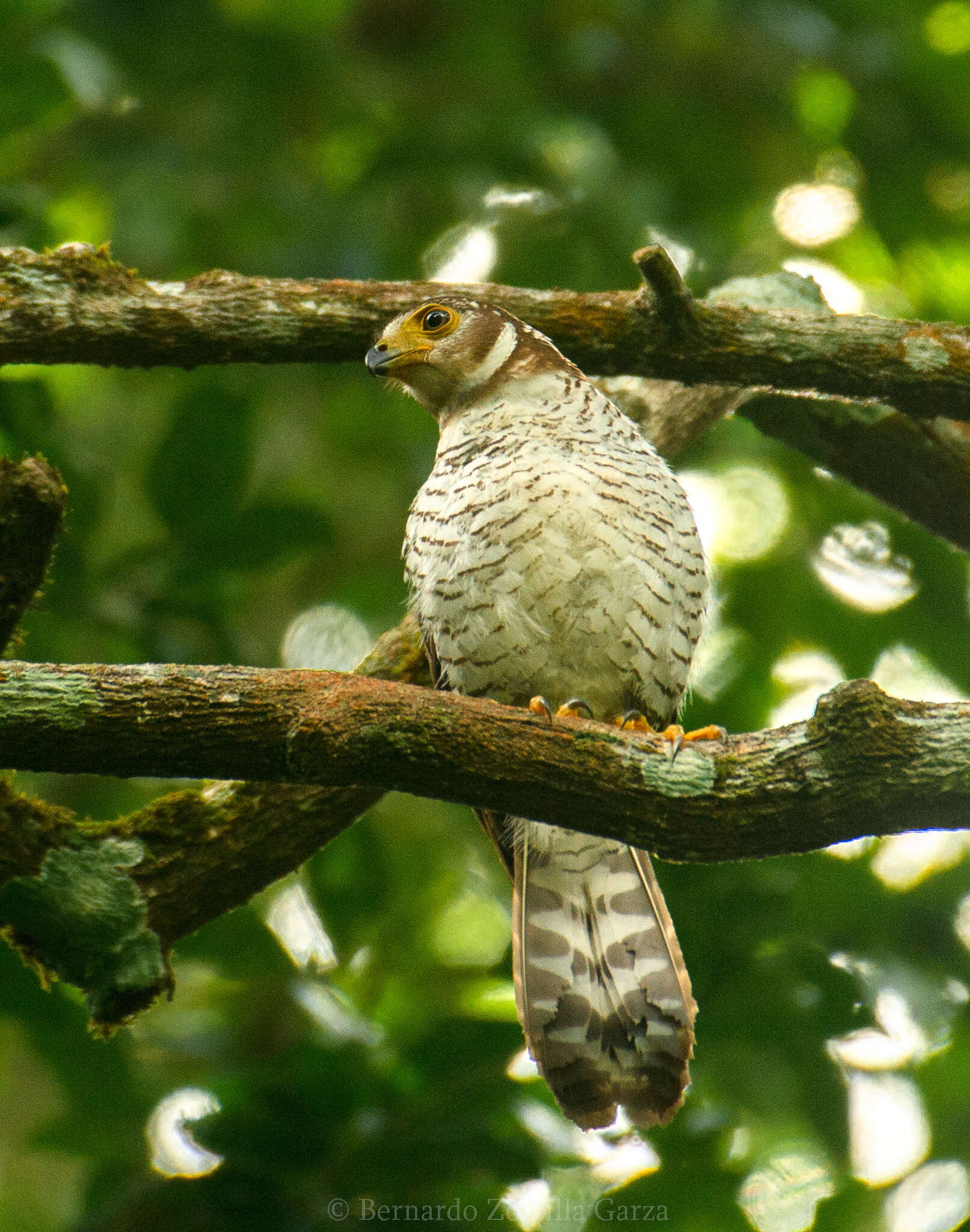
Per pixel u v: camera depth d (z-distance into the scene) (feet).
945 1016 32.63
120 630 35.06
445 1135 29.60
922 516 35.01
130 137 44.24
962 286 43.96
